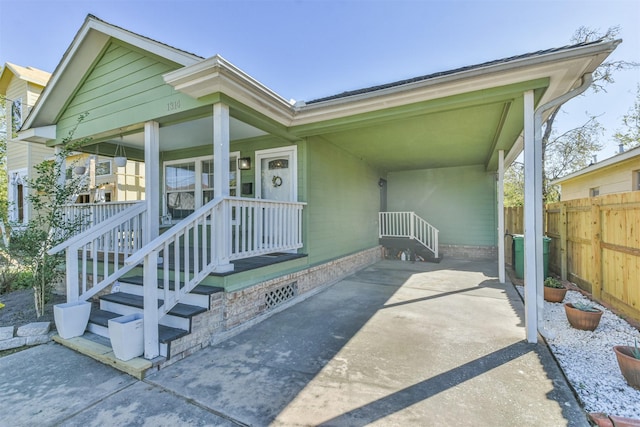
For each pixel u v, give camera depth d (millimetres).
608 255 4312
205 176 6523
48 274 4168
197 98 3816
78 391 2404
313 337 3447
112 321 2773
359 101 4004
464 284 5945
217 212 3637
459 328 3662
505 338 3355
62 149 4949
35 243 4125
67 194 4277
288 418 2059
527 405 2166
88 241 3715
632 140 13938
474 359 2879
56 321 3334
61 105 5359
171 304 2996
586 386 2395
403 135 5559
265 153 5762
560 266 6129
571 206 5637
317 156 5734
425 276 6734
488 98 3520
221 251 3635
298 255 5133
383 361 2854
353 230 7371
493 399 2242
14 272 5602
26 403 2250
